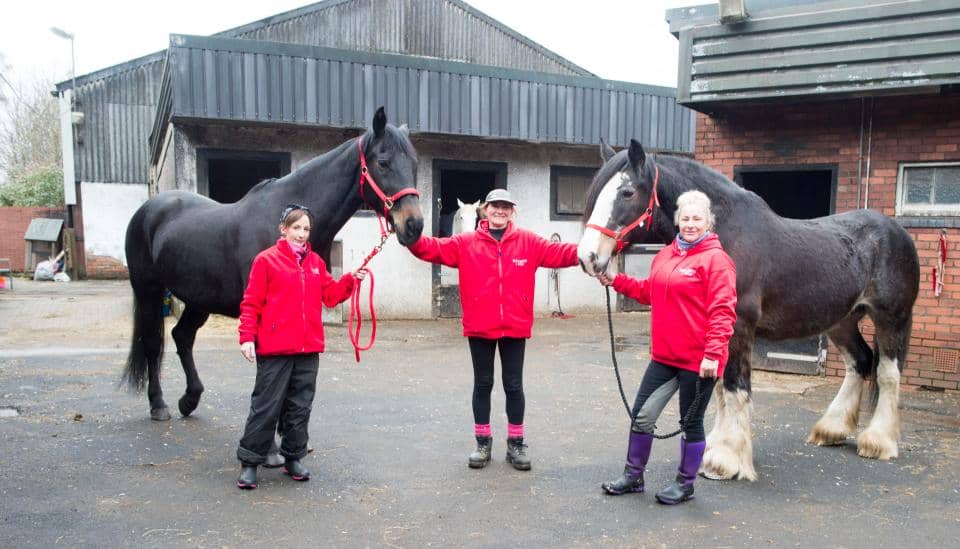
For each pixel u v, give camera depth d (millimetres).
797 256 4008
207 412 5000
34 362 6730
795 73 5977
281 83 8820
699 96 6457
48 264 17859
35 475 3660
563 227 11422
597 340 8961
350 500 3414
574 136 10719
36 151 31281
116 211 18375
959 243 5949
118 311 10992
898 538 3104
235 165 14227
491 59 18828
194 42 8367
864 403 5766
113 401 5254
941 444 4586
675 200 3824
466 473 3832
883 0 5652
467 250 3840
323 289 3701
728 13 6105
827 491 3691
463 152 10594
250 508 3293
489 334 3807
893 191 6301
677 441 4516
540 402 5551
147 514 3195
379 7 17266
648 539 3039
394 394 5711
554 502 3439
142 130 18500
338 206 4039
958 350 6000
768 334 4160
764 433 4809
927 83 5406
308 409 3660
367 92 9289
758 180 8453
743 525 3215
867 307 4523
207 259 4195
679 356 3326
